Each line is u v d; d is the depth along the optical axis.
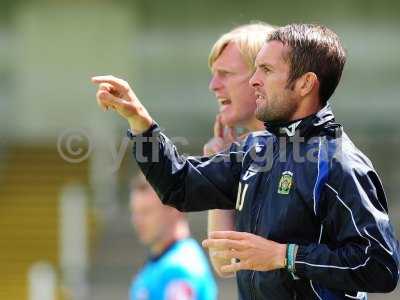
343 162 10.67
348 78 67.12
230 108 13.55
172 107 68.12
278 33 11.33
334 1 68.19
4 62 69.12
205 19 68.94
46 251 55.69
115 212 55.81
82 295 48.28
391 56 67.44
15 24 69.31
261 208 11.11
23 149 63.81
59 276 49.34
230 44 13.50
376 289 10.40
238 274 11.50
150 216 20.19
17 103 68.69
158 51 68.88
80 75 69.00
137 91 68.56
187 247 20.19
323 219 10.70
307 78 11.11
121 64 69.00
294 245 10.51
